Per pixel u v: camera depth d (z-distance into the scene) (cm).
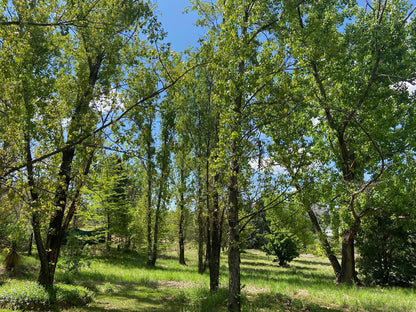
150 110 677
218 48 827
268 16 819
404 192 1448
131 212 2691
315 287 1373
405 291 1438
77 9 699
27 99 645
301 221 1028
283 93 777
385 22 1366
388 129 1508
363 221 1677
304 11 1262
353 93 1453
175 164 1230
